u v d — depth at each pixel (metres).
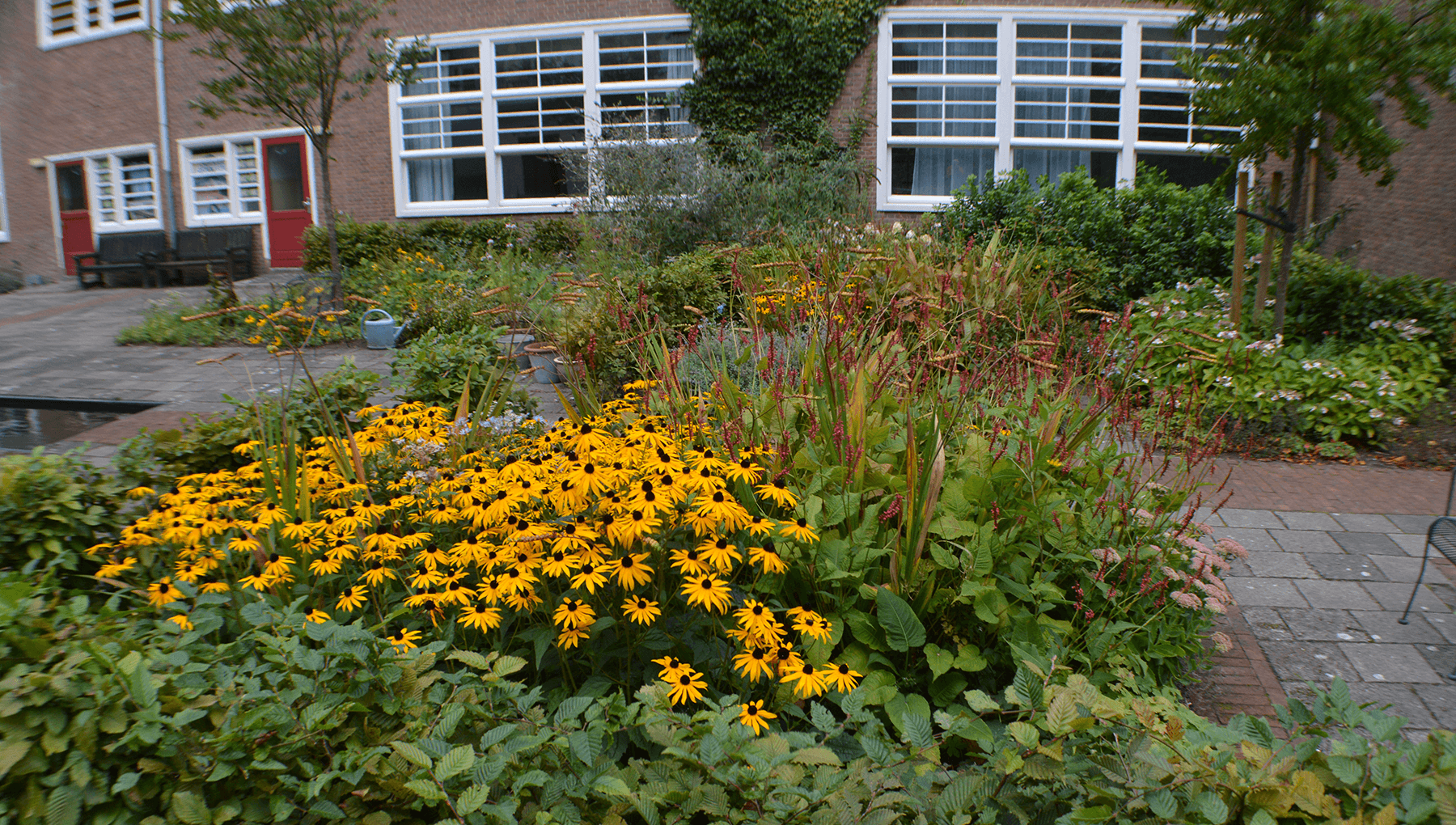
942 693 2.67
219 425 4.43
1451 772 1.49
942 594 2.81
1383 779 1.54
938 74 13.86
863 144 13.98
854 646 2.74
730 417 3.54
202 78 16.61
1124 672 2.73
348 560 2.76
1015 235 10.16
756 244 10.27
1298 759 1.65
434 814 1.80
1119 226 9.97
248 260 15.91
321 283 11.92
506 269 11.66
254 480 3.40
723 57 13.91
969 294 5.92
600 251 10.83
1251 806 1.55
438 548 2.84
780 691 2.33
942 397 3.68
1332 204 12.24
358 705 1.78
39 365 8.85
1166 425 3.94
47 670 1.62
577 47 14.90
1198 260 9.68
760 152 12.87
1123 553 3.13
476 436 4.02
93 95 17.64
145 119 17.19
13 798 1.51
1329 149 7.30
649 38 14.59
